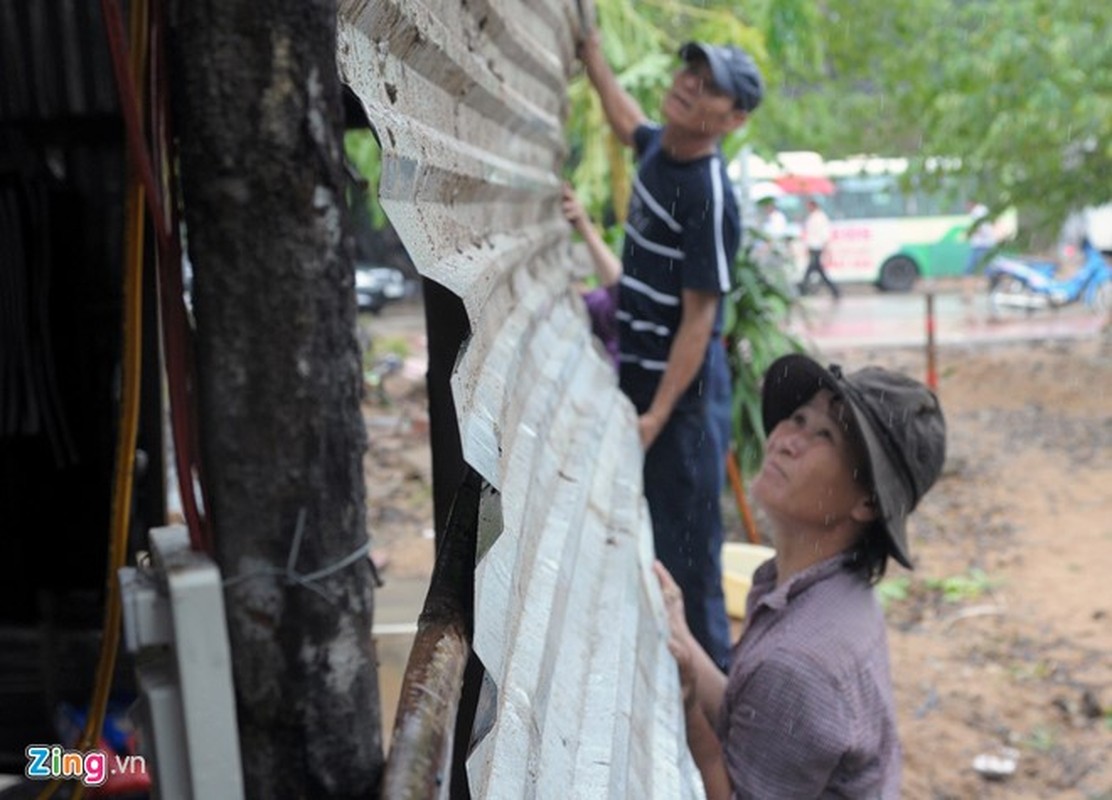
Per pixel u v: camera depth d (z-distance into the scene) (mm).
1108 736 6105
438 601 1588
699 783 2211
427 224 1680
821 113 9562
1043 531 9539
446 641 1497
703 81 3961
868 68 12758
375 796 1949
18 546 3850
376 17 1538
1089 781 5680
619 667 2064
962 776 5746
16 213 3682
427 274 1481
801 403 2576
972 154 13031
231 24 1765
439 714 1358
